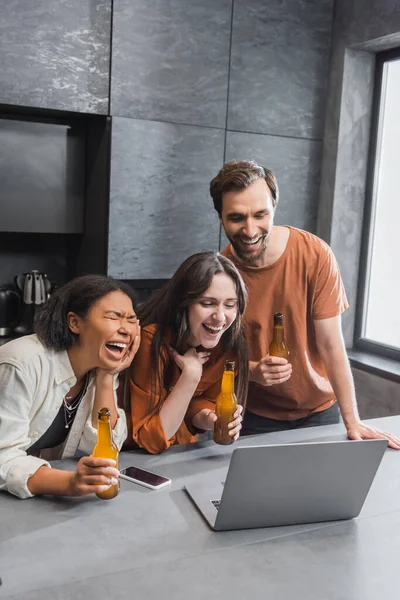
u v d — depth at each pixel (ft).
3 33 8.94
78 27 9.40
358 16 10.75
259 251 6.40
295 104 11.21
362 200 11.71
